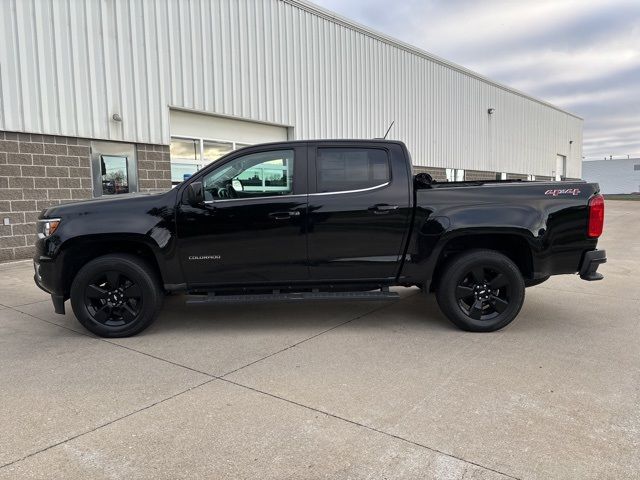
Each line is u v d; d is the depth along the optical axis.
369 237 4.96
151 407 3.41
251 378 3.90
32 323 5.48
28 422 3.20
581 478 2.57
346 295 4.99
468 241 5.15
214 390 3.68
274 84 13.12
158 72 10.64
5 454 2.82
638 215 23.45
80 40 9.43
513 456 2.77
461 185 5.14
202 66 11.42
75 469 2.67
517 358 4.31
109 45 9.84
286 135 13.90
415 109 19.11
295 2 13.58
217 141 12.20
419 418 3.22
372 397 3.54
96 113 9.73
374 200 4.94
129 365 4.20
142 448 2.89
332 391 3.65
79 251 4.95
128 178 10.38
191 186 4.71
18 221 8.89
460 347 4.61
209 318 5.68
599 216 4.95
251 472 2.65
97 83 9.71
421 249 4.98
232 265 4.90
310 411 3.33
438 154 20.91
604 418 3.20
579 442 2.91
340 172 4.99
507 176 27.64
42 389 3.71
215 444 2.93
